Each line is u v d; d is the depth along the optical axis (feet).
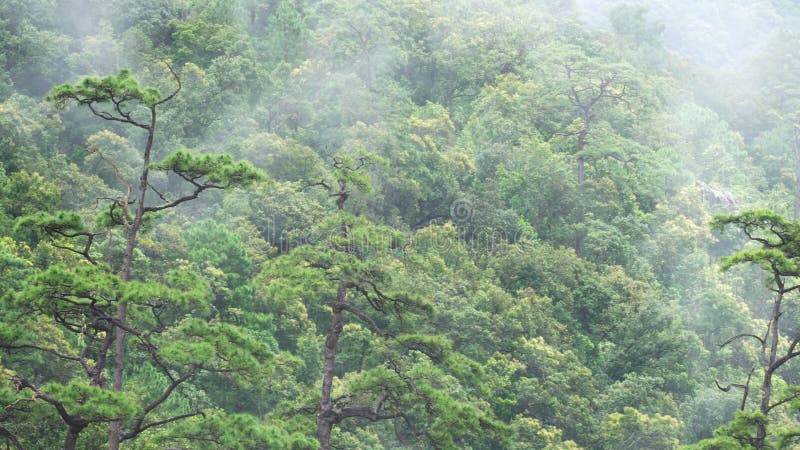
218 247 409.69
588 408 419.74
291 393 349.82
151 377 324.39
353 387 241.14
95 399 178.60
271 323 391.65
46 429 233.76
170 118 572.51
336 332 244.63
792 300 563.89
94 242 378.12
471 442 381.81
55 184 460.55
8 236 378.12
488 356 433.07
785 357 230.48
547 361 434.71
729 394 456.45
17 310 198.80
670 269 604.90
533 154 632.79
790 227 234.99
